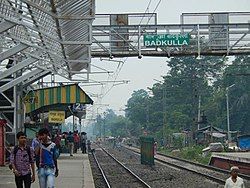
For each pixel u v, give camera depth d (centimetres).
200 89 9988
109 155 5875
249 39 3628
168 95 10212
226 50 3622
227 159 3519
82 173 2539
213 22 3662
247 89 9262
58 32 2030
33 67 3145
